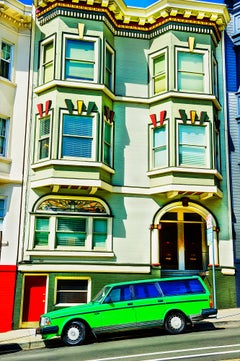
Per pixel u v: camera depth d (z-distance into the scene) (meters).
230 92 19.45
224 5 18.45
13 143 17.14
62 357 10.00
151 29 18.89
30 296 16.05
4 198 16.73
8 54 17.94
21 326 15.64
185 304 12.53
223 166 18.48
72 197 16.88
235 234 17.97
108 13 18.03
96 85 17.03
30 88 17.73
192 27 18.41
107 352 10.23
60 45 17.16
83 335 11.93
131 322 12.15
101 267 16.47
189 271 18.00
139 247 17.03
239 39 19.92
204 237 18.98
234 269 17.45
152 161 17.69
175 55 17.95
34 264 16.08
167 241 18.92
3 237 16.27
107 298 12.32
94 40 17.55
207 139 17.44
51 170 16.08
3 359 10.39
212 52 18.66
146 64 18.75
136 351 10.03
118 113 18.05
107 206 17.09
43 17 18.14
